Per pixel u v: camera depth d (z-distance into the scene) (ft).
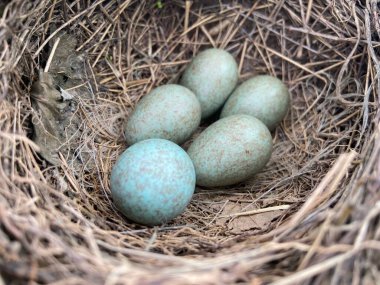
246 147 0.32
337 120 0.36
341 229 0.23
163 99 0.34
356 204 0.24
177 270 0.22
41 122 0.31
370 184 0.25
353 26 0.36
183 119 0.34
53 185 0.30
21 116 0.30
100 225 0.29
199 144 0.33
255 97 0.36
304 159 0.36
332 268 0.22
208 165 0.33
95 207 0.31
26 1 0.29
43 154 0.30
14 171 0.26
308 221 0.25
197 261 0.23
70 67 0.35
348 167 0.28
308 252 0.23
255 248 0.25
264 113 0.36
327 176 0.26
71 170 0.32
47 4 0.32
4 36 0.28
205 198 0.34
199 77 0.37
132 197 0.29
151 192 0.28
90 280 0.21
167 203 0.29
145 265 0.24
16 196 0.24
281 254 0.24
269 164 0.37
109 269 0.22
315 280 0.22
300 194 0.33
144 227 0.30
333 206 0.27
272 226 0.29
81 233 0.25
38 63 0.33
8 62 0.28
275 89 0.37
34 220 0.24
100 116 0.36
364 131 0.31
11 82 0.29
